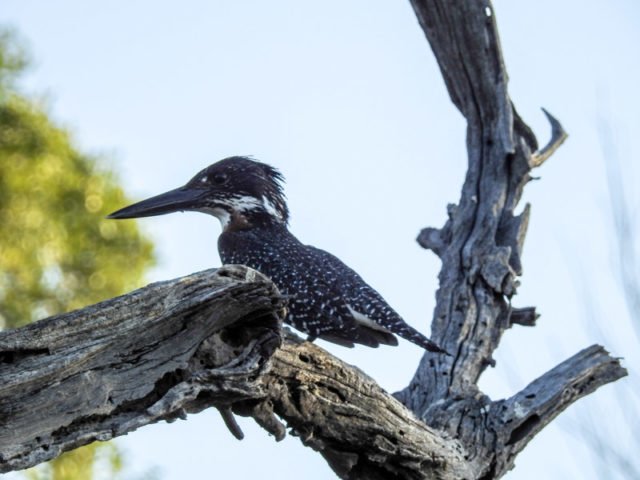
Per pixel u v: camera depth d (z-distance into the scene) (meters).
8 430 6.55
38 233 18.36
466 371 11.46
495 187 12.66
